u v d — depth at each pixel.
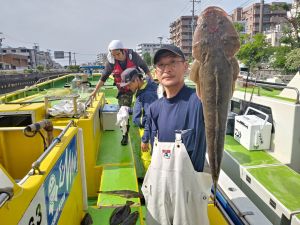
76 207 2.62
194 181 2.00
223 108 1.54
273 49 35.44
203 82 1.57
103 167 3.75
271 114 4.80
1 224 1.14
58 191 2.01
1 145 2.98
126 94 4.63
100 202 3.00
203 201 2.07
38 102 3.89
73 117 3.61
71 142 2.48
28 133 2.32
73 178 2.53
